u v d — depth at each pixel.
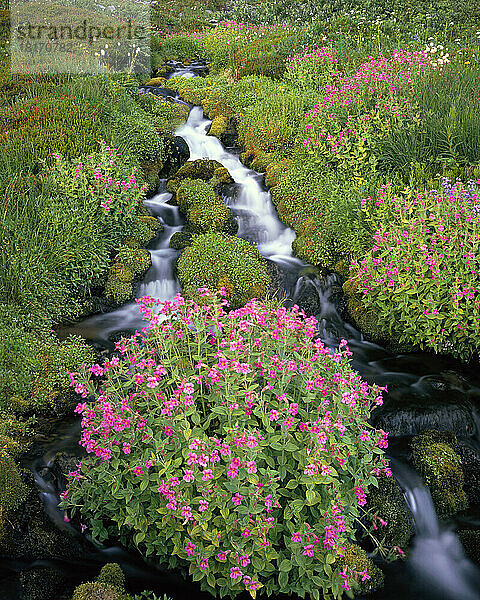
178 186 10.15
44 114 10.30
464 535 4.89
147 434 4.23
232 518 3.93
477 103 9.31
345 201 8.38
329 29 17.69
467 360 6.64
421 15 17.73
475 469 5.39
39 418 5.52
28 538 4.52
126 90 13.23
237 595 4.22
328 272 8.17
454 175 8.09
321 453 4.16
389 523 4.77
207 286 7.79
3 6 17.48
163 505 4.12
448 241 6.65
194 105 14.43
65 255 7.53
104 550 4.56
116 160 9.25
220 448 3.99
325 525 4.07
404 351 6.95
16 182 8.34
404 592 4.43
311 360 4.70
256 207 9.90
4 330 6.29
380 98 10.26
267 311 4.87
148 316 4.70
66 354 6.36
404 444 5.55
